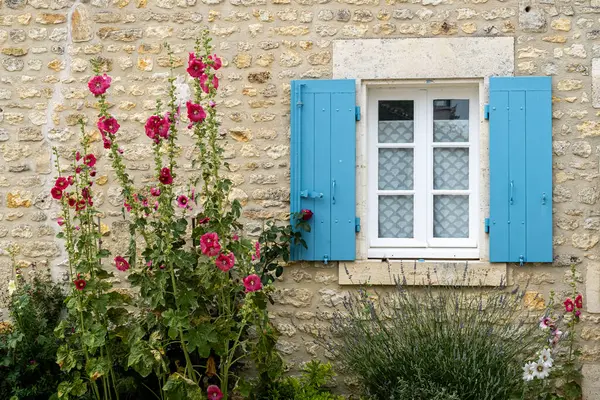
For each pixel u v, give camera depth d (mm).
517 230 5203
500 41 5254
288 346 5320
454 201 5465
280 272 5160
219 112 5395
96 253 4438
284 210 5352
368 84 5379
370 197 5461
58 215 5465
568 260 5219
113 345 4637
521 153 5219
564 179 5230
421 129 5449
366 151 5395
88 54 5461
